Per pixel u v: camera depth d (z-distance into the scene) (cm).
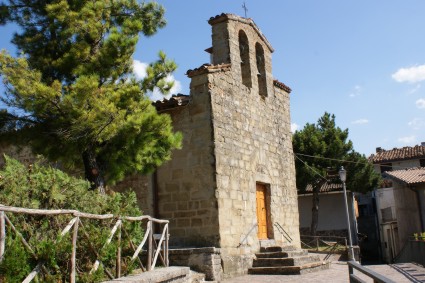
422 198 2120
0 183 619
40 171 717
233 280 1185
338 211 3050
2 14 1005
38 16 1027
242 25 1582
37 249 561
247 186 1438
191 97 1362
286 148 1788
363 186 2767
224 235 1273
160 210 1356
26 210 530
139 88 986
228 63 1455
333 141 2758
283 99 1831
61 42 1006
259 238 1498
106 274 701
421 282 1071
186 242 1296
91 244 667
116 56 976
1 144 1020
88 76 933
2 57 853
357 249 2088
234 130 1416
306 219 3119
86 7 978
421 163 3628
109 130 921
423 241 1573
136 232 843
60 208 689
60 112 910
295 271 1284
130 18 1080
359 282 621
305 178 2711
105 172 1048
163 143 1068
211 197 1281
